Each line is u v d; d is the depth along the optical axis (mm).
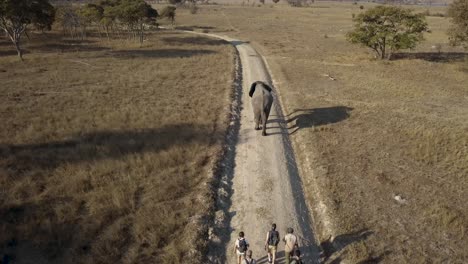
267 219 14234
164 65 40031
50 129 20969
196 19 100875
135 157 18281
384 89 31375
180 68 38750
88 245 12336
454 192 15930
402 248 12641
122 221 13469
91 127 21609
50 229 12648
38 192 15086
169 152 18625
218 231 13555
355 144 20453
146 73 35938
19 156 17734
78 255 11812
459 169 17812
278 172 17734
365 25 43938
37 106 24938
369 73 37312
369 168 17797
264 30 78750
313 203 15539
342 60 44781
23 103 25484
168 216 13820
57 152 18375
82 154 18203
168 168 17344
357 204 15000
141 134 20922
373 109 26219
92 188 15656
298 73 37875
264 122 21453
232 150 20031
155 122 22781
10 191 14898
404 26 45375
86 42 55781
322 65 42031
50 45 51094
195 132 21422
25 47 48531
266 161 18766
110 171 16719
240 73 38312
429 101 28141
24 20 38844
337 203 15039
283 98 29609
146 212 14031
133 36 61875
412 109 26156
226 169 17938
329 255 12570
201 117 23859
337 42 61406
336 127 22859
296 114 25250
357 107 26703
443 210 14430
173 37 65188
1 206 13953
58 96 27359
